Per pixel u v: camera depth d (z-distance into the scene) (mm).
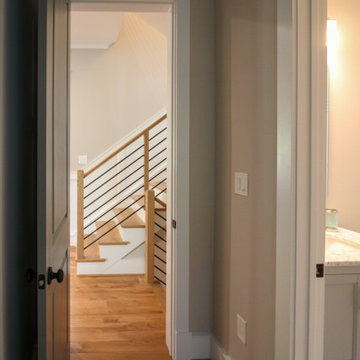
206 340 3066
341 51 3100
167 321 3232
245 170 2455
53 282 1963
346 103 3121
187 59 2979
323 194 1937
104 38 6281
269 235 2145
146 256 4848
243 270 2490
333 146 3125
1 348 1661
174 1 2977
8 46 1788
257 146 2287
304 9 1888
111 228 5359
